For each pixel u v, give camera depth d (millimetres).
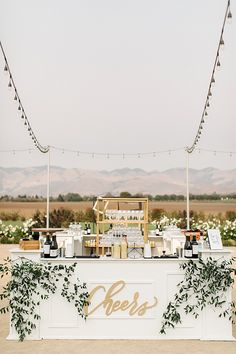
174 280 5207
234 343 5039
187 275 5191
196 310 5184
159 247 9109
